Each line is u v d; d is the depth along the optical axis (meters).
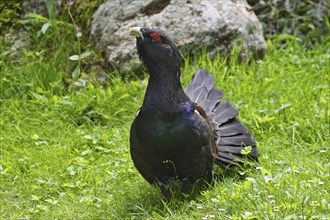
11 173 10.26
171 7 12.72
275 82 12.15
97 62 12.72
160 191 9.46
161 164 8.73
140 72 12.50
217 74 12.26
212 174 9.22
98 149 10.76
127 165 10.02
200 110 9.18
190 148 8.62
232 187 9.12
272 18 14.38
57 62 12.80
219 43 12.69
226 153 9.77
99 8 12.96
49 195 9.70
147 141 8.59
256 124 10.90
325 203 8.18
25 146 11.02
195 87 10.55
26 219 9.03
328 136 10.61
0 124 11.59
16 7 13.45
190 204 8.83
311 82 12.18
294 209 8.08
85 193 9.59
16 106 12.04
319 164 9.47
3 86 12.47
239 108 11.35
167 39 8.71
